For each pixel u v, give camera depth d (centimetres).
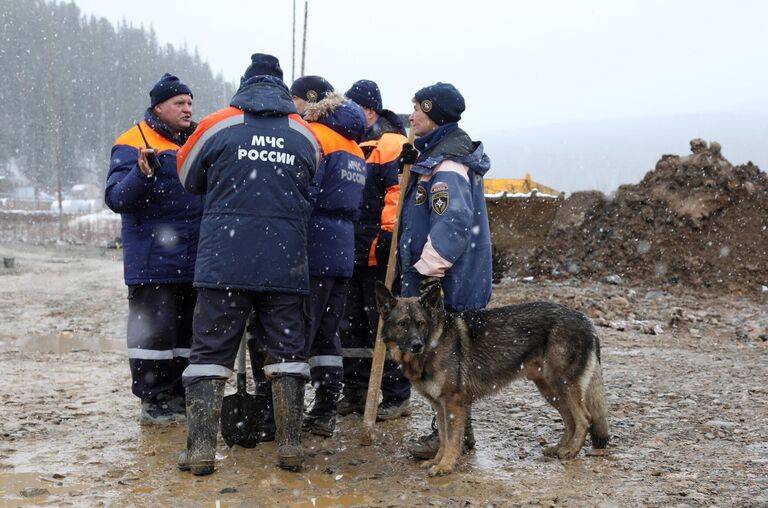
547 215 1412
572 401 467
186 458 432
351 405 582
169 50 13462
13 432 513
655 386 684
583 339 468
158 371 534
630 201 1592
